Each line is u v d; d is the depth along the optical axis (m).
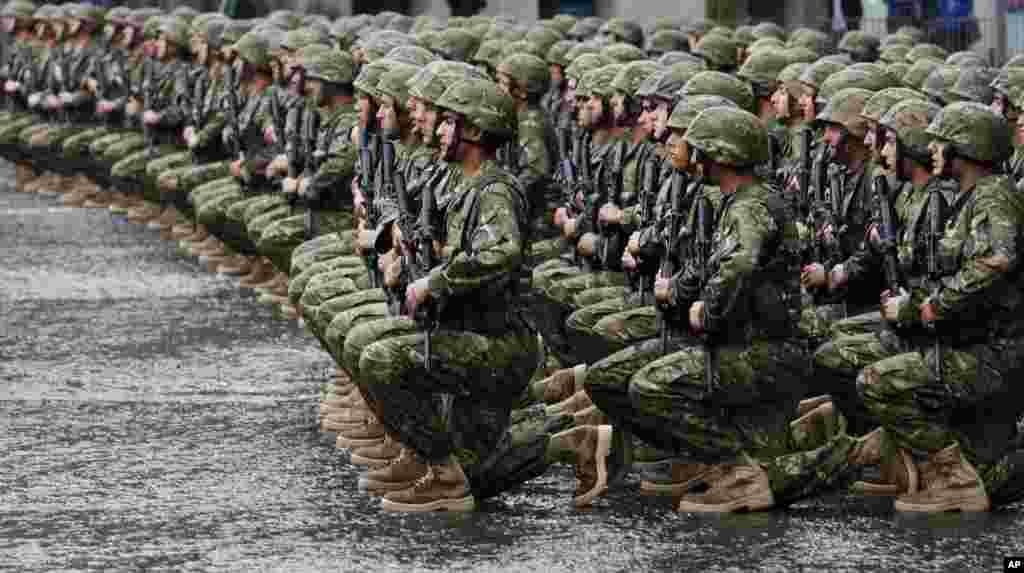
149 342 26.56
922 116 17.11
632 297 19.78
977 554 15.32
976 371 16.61
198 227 35.22
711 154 16.42
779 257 16.55
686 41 30.62
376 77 19.58
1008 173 20.03
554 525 16.48
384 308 18.30
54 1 63.97
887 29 48.41
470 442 17.08
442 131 16.73
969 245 16.42
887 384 16.72
